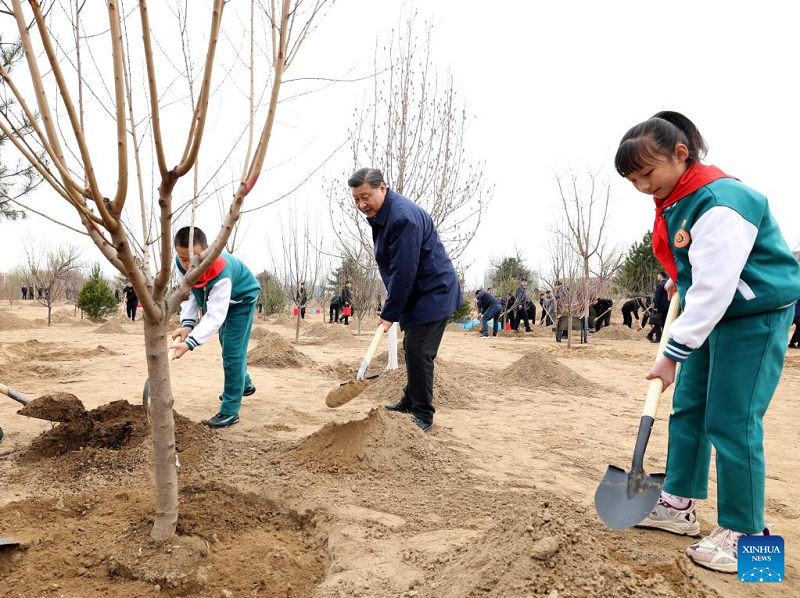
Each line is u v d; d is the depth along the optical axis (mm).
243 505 2854
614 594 1781
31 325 16875
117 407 4008
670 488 2596
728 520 2266
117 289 31891
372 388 5980
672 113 2389
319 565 2361
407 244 3963
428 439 3811
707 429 2328
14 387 6191
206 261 2107
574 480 3441
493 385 7125
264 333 13344
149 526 2385
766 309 2199
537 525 2008
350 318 25594
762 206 2189
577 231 13180
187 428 3795
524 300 19297
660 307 15359
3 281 42312
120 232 1790
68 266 21266
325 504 2832
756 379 2232
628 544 2465
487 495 3053
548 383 7215
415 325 4254
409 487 3148
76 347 10805
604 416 5496
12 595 2002
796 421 5512
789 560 2396
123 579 2127
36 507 2689
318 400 5715
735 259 2100
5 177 9023
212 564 2240
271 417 4844
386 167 7738
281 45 1911
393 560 2270
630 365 10109
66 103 1530
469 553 2127
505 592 1788
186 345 3758
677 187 2320
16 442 3979
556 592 1753
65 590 2045
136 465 3297
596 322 19438
